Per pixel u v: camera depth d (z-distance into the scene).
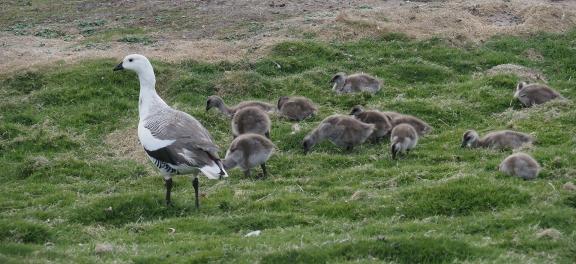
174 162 12.39
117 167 15.45
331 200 13.02
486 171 13.84
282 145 16.14
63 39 23.67
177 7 26.67
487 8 24.72
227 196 13.52
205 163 12.17
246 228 12.03
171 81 19.70
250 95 19.12
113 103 18.66
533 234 10.79
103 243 11.27
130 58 13.89
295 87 19.28
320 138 15.71
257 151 14.26
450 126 17.09
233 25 24.08
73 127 17.45
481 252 10.28
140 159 15.83
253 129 15.93
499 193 12.21
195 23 24.56
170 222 12.28
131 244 11.44
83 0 28.97
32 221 12.18
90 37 23.70
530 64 20.95
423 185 12.83
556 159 13.77
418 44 21.83
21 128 17.23
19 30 24.83
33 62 20.78
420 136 16.38
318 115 17.62
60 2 28.95
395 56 21.22
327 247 10.45
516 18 24.27
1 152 16.28
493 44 22.02
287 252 10.34
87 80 19.69
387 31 22.42
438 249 10.29
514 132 15.30
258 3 26.44
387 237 10.62
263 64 20.59
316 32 22.56
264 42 21.81
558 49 21.61
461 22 23.27
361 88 18.91
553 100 17.39
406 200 12.44
